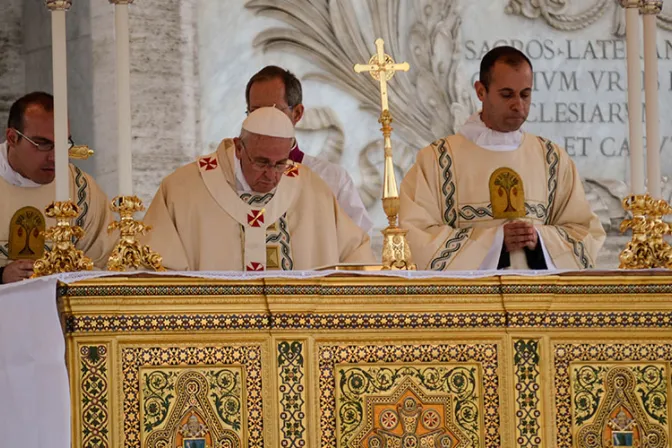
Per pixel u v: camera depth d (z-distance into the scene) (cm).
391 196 786
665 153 1405
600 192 1377
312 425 699
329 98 1353
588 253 932
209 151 1331
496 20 1390
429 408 707
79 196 965
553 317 713
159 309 692
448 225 976
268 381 699
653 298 714
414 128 1359
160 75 1315
